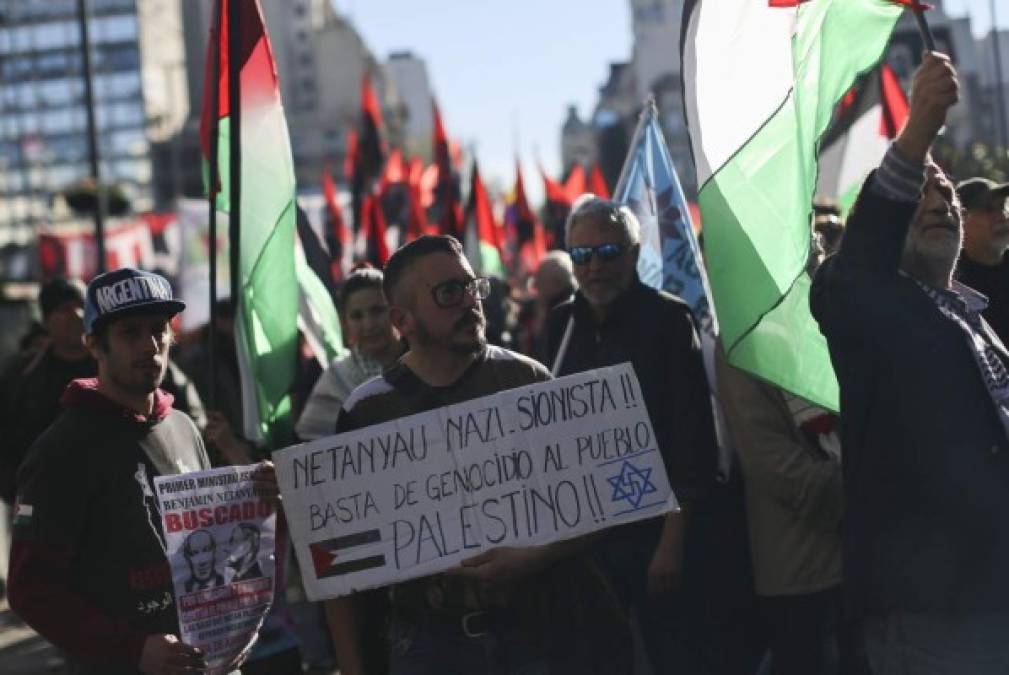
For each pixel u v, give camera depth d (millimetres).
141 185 119188
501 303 9391
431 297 4094
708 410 5426
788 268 4453
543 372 4273
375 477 4105
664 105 77500
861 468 3789
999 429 3721
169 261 24141
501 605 4055
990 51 35688
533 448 4129
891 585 3729
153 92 122688
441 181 13547
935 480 3672
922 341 3693
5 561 10984
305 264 6609
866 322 3715
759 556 5500
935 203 3871
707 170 4547
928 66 3650
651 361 5453
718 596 5742
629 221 5516
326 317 6645
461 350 4129
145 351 4184
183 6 132625
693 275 6504
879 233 3713
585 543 4141
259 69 5363
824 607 5480
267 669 5488
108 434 4168
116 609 4082
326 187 18406
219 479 4250
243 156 5371
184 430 4430
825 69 4504
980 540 3660
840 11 4492
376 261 11109
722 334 4594
